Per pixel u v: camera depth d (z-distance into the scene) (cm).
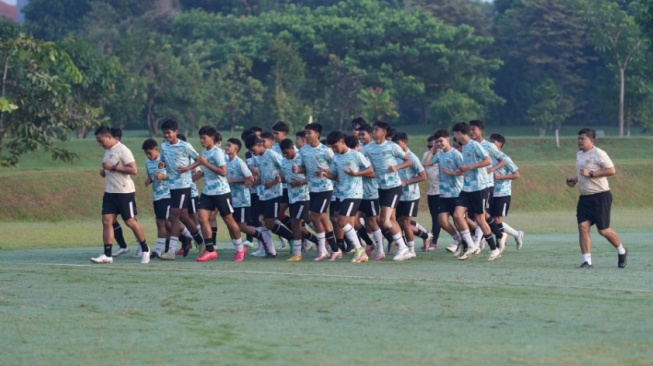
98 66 7125
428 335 1130
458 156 2158
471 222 2280
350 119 9731
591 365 971
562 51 11356
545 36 11338
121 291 1529
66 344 1111
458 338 1111
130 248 2567
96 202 4550
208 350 1066
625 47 9638
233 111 9075
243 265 1983
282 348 1070
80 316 1295
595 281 1609
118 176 2027
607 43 9675
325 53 10275
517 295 1433
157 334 1162
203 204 2112
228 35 11281
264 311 1314
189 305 1377
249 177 2202
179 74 8650
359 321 1227
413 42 10394
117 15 12475
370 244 2291
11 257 2247
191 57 9119
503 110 12012
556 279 1642
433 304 1353
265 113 8994
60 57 4316
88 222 4253
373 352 1040
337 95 9581
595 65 11538
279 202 2212
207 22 11475
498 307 1322
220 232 3312
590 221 1867
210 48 10469
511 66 11862
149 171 2223
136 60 8562
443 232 3403
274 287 1551
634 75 9719
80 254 2355
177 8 13238
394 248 2425
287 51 9544
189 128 8819
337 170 2041
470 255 2166
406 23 10344
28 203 4412
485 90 10694
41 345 1107
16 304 1402
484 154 2047
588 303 1352
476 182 2072
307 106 9312
